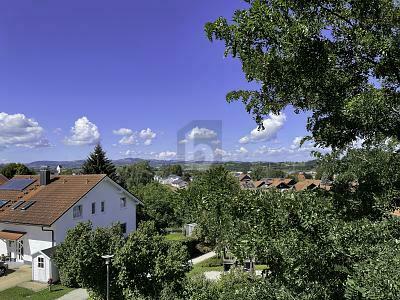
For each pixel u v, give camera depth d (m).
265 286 3.75
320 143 4.78
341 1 4.09
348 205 4.16
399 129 4.22
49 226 24.66
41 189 29.19
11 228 26.48
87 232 15.38
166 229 40.03
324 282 3.40
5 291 20.52
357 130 4.44
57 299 19.11
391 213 4.17
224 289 4.65
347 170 4.71
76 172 49.78
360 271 3.13
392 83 4.41
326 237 3.42
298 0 3.99
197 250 30.61
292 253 3.40
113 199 30.22
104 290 14.09
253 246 3.60
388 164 4.41
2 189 31.33
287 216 3.62
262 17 3.84
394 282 2.84
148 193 38.12
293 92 4.50
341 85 4.45
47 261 22.14
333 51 4.27
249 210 3.86
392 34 4.12
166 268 12.43
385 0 4.10
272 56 3.95
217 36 4.04
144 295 12.82
